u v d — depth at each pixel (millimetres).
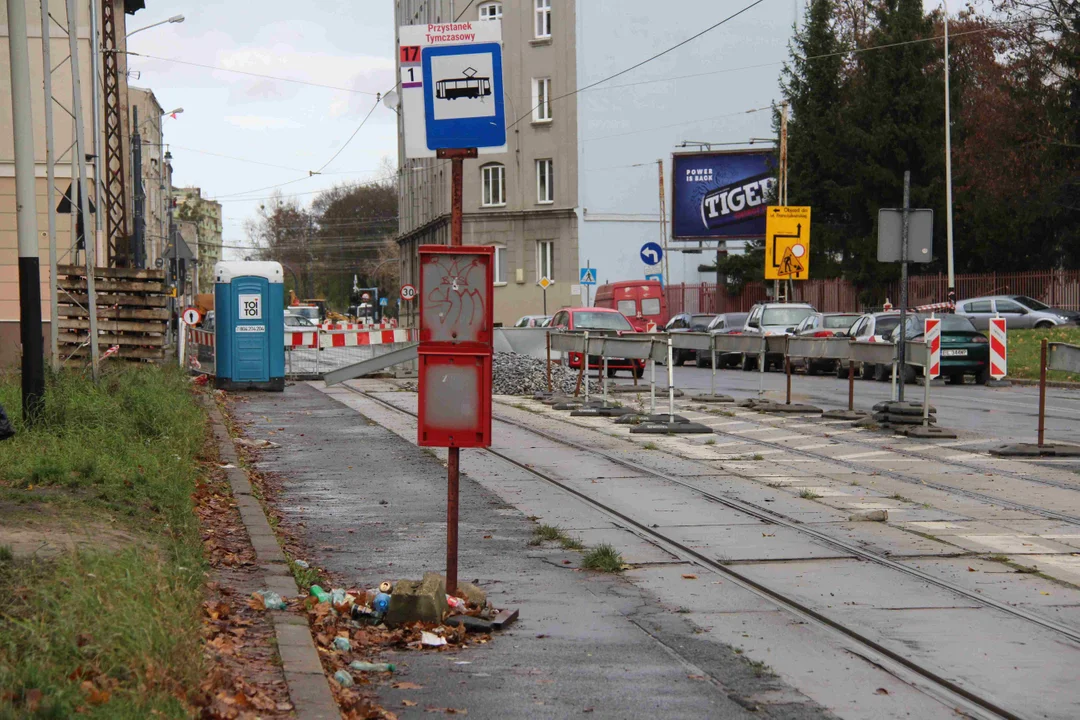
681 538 9945
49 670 4676
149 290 22891
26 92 13164
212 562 8375
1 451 11031
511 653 6660
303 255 128250
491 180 64375
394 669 6285
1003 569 8688
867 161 52531
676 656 6594
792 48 58125
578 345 23828
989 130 51812
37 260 13188
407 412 22109
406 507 11719
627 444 16844
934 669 6270
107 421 13492
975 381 32250
